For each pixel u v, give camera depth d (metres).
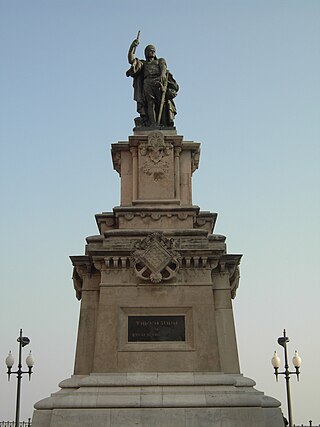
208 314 21.27
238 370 21.25
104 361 20.69
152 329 21.19
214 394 19.58
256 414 19.19
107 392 19.70
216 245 21.98
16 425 28.94
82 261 22.41
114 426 19.00
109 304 21.39
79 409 19.25
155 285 21.64
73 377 21.05
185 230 22.36
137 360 20.72
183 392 19.67
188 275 21.80
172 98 25.94
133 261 21.78
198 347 20.84
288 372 29.67
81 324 21.80
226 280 22.25
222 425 19.05
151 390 19.77
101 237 22.66
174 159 24.41
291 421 29.14
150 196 23.94
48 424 19.48
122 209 23.17
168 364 20.67
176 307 21.39
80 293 23.38
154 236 21.98
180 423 19.05
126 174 24.45
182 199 24.11
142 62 26.39
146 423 19.03
